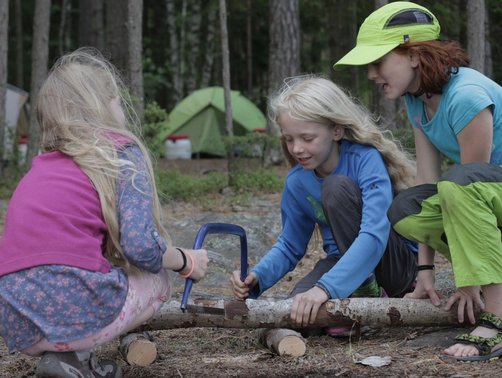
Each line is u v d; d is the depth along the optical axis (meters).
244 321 3.61
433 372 3.20
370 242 3.61
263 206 9.08
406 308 3.60
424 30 3.55
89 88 3.06
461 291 3.57
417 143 3.86
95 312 2.82
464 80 3.46
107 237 2.96
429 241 3.59
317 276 4.02
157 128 10.70
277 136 10.97
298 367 3.37
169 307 3.63
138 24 11.05
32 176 2.96
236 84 28.50
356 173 3.83
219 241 7.09
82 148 2.93
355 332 3.82
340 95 3.76
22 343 2.84
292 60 13.98
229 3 23.06
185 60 27.12
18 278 2.81
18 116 18.06
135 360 3.55
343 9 18.28
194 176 13.55
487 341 3.35
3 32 11.80
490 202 3.35
